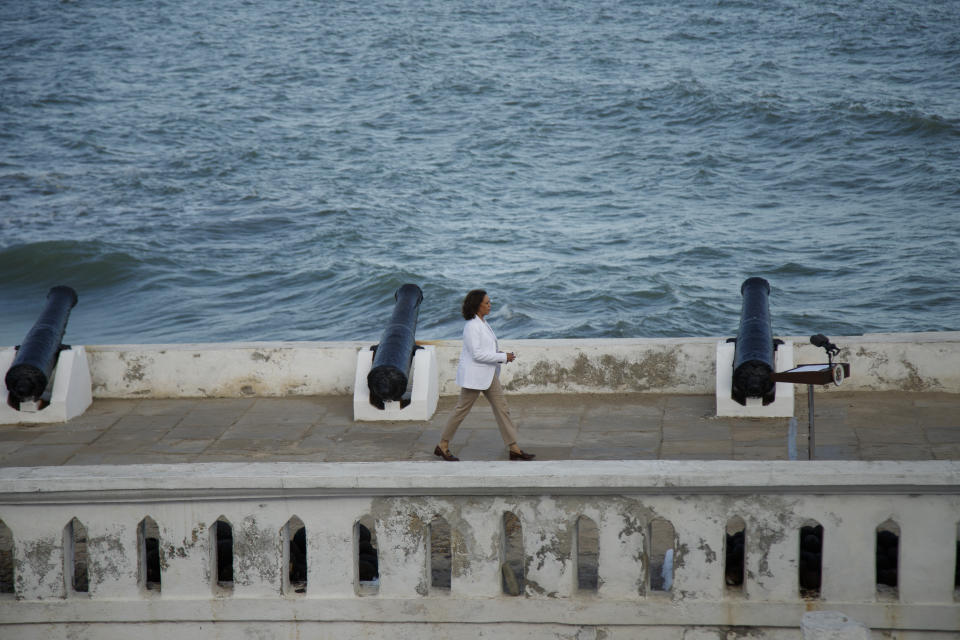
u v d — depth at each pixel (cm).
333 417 2306
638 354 2336
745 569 1414
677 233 8088
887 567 1478
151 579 1638
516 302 6512
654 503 1409
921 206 8481
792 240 7756
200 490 1464
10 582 1648
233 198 9831
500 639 1482
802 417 2152
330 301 6956
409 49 17588
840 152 10375
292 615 1502
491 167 10844
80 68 17238
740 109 12200
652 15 19888
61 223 8956
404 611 1484
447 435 2000
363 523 1817
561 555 1440
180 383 2456
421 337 6116
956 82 13162
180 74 16612
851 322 5919
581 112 13088
